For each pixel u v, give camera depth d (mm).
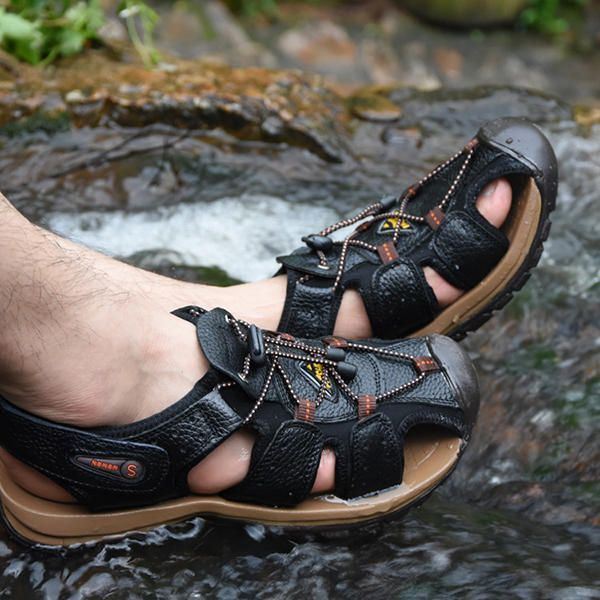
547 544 1229
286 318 1406
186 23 4750
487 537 1232
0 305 971
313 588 1127
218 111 2133
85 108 2102
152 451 1098
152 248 1858
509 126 1505
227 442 1153
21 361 1001
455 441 1256
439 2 5285
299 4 5383
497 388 1578
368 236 1514
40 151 2043
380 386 1206
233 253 1871
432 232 1472
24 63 2246
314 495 1207
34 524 1144
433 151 2217
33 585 1128
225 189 2045
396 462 1188
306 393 1176
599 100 4824
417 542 1208
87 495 1119
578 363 1631
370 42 5113
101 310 1069
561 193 2107
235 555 1180
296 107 2209
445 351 1262
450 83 4910
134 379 1093
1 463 1180
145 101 2113
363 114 2277
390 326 1453
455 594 1100
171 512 1181
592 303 1776
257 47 4832
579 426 1475
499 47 5285
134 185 2023
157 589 1123
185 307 1249
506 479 1428
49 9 2414
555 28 5457
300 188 2068
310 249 1479
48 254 1040
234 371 1129
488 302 1485
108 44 2434
